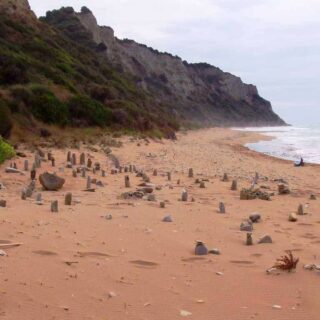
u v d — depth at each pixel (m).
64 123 31.58
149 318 4.68
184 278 5.87
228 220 9.64
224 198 12.75
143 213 9.68
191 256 6.79
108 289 5.32
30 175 15.17
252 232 8.67
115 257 6.46
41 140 26.05
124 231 7.91
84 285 5.36
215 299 5.27
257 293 5.49
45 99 31.28
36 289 5.11
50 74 38.16
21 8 51.59
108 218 8.82
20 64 35.31
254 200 12.54
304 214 10.78
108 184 14.54
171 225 8.72
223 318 4.79
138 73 114.62
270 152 39.97
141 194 11.89
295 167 25.70
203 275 6.02
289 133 84.06
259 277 6.03
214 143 47.22
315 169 24.81
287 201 12.66
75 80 42.22
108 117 36.78
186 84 132.50
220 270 6.26
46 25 56.91
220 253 7.04
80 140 28.53
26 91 30.75
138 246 7.08
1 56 35.16
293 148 45.22
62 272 5.68
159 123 46.53
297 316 4.90
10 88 30.97
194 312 4.89
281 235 8.50
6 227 7.45
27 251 6.31
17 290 5.02
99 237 7.37
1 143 17.59
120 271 5.92
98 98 41.59
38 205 9.93
